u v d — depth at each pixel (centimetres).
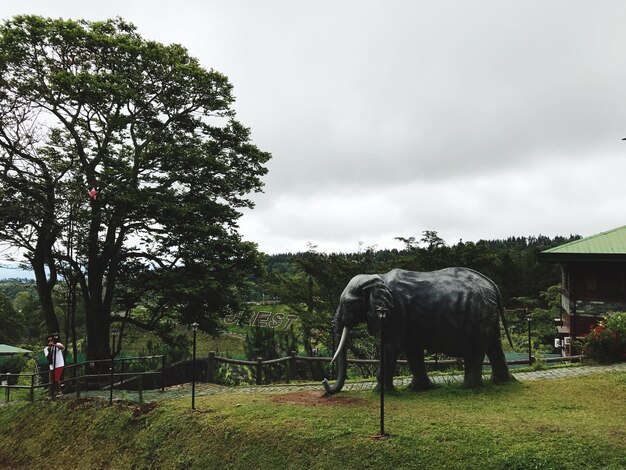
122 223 2006
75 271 2042
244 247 2109
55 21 1897
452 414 994
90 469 1190
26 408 1549
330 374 1973
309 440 953
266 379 1842
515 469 763
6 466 1346
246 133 2261
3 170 1883
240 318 2253
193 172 2141
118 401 1410
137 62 2028
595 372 1404
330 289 2642
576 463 750
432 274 1270
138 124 2084
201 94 2173
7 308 4269
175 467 1054
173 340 2159
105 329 2050
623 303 2081
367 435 924
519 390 1181
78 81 1817
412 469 821
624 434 823
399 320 1220
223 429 1071
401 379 1566
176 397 1459
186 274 2016
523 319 3378
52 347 1598
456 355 1233
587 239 2283
